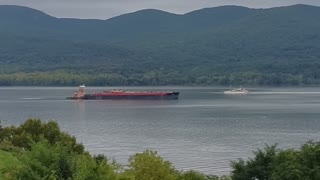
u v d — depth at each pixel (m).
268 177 106.06
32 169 61.50
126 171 82.00
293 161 101.19
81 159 65.56
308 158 101.44
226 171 167.62
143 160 95.12
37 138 138.00
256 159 109.50
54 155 62.94
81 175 61.62
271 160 107.50
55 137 144.88
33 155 62.84
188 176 111.88
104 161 67.94
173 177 97.25
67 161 62.50
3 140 139.12
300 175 97.50
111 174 66.94
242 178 108.69
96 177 64.19
